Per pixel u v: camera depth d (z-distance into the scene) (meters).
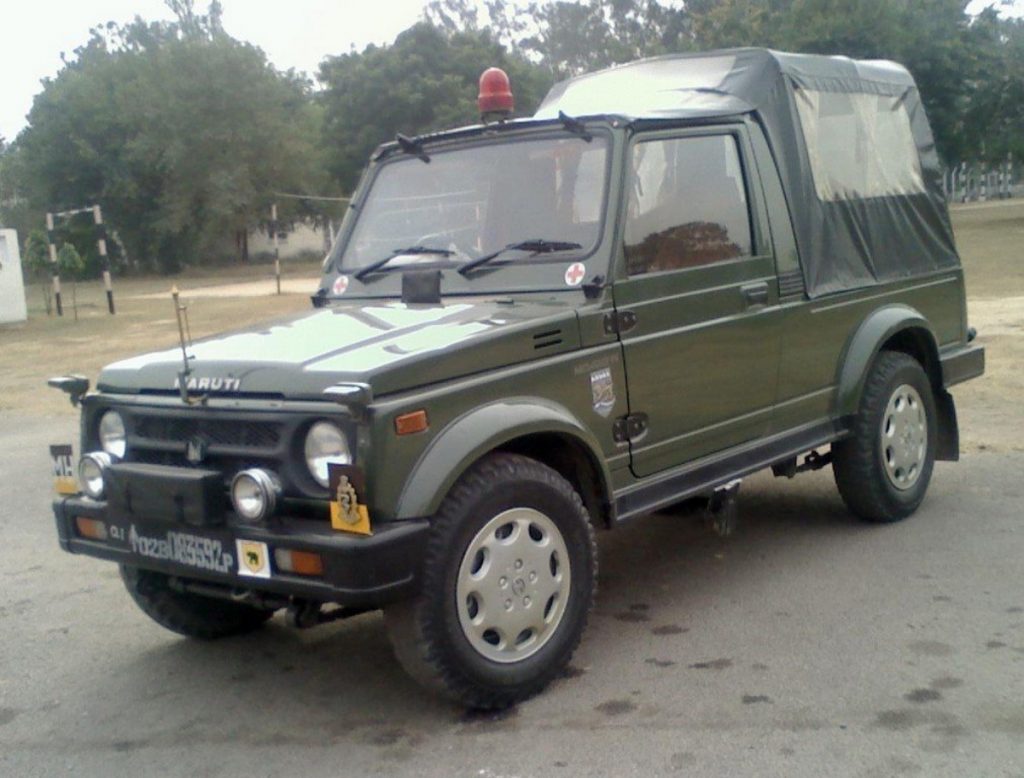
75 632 5.51
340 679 4.76
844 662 4.54
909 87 7.07
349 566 3.75
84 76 50.66
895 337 6.50
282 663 5.00
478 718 4.24
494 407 4.19
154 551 4.33
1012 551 5.79
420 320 4.57
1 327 23.97
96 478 4.50
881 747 3.81
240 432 4.11
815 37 32.06
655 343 4.88
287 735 4.23
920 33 34.03
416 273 5.15
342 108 48.75
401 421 3.88
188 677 4.88
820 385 5.88
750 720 4.07
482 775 3.79
